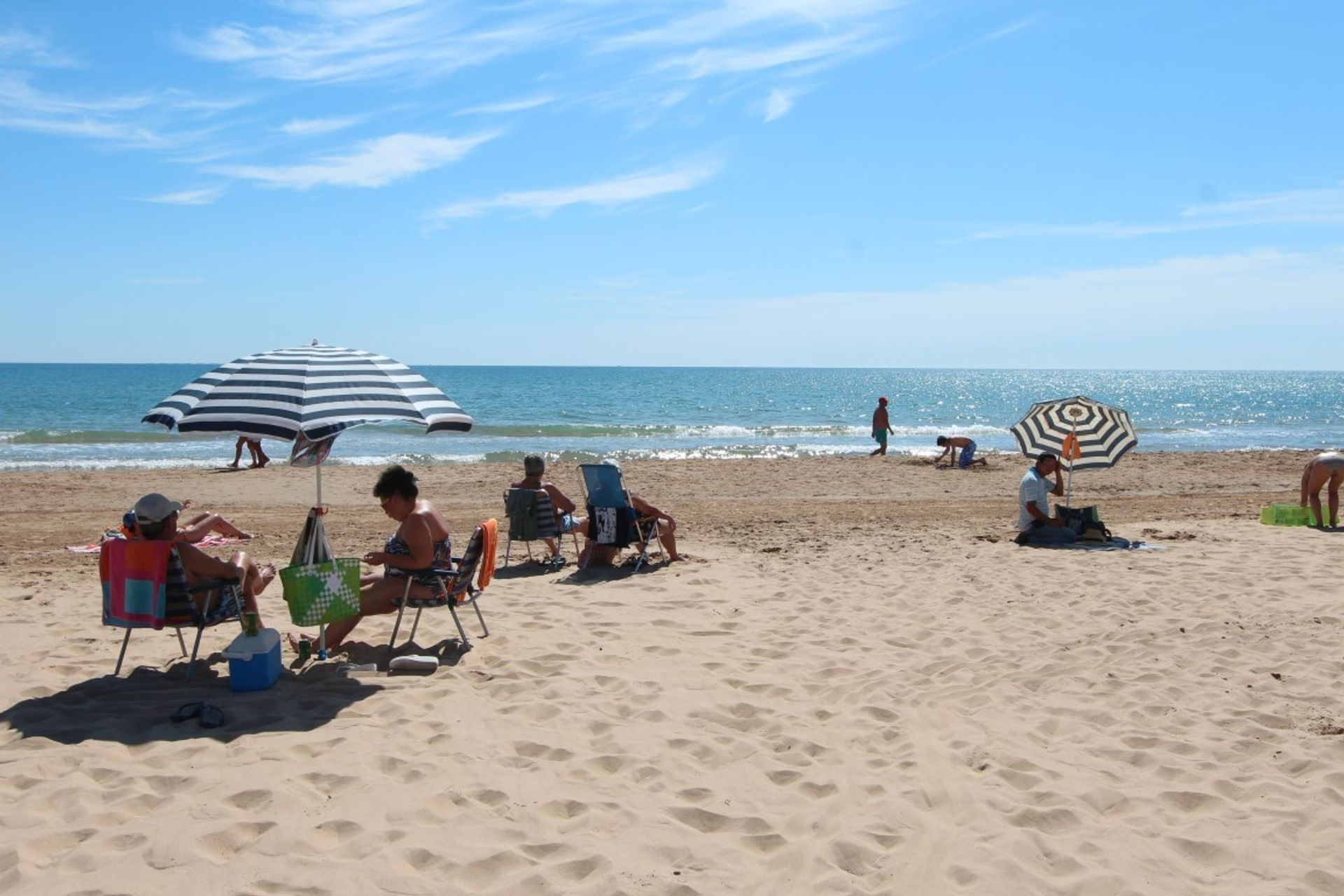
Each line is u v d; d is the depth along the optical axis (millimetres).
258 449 21438
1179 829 4145
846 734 5254
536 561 10133
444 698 5707
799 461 23672
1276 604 7926
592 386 102625
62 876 3619
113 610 5879
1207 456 25078
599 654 6680
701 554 10562
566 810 4281
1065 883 3709
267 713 5438
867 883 3721
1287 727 5324
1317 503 12312
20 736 5039
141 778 4461
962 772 4754
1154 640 6992
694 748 5012
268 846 3850
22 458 24016
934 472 21266
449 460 24359
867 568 9688
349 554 10938
